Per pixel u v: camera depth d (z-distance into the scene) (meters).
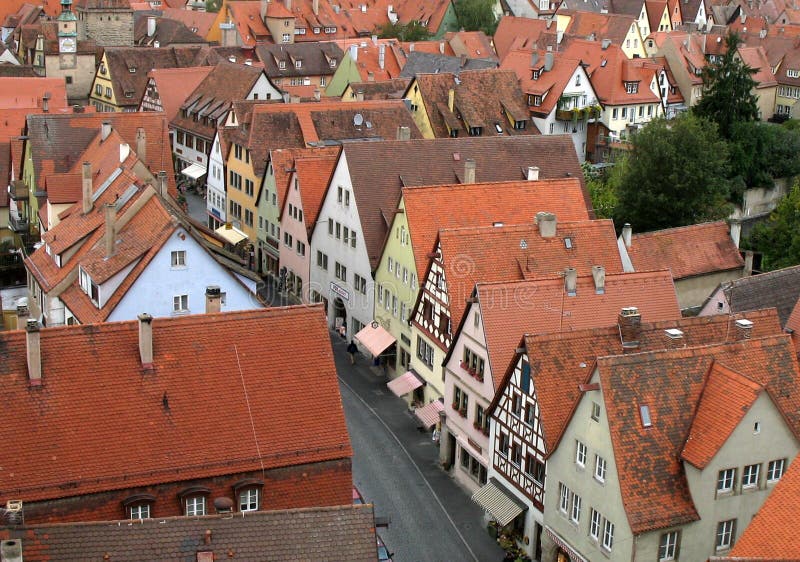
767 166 118.75
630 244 73.44
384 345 71.12
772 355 48.38
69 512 40.78
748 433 44.72
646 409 45.38
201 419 43.38
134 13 181.88
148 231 60.38
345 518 36.84
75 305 62.22
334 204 78.06
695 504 44.59
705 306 65.12
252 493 43.16
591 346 50.59
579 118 121.81
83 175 67.88
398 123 100.31
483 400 55.66
